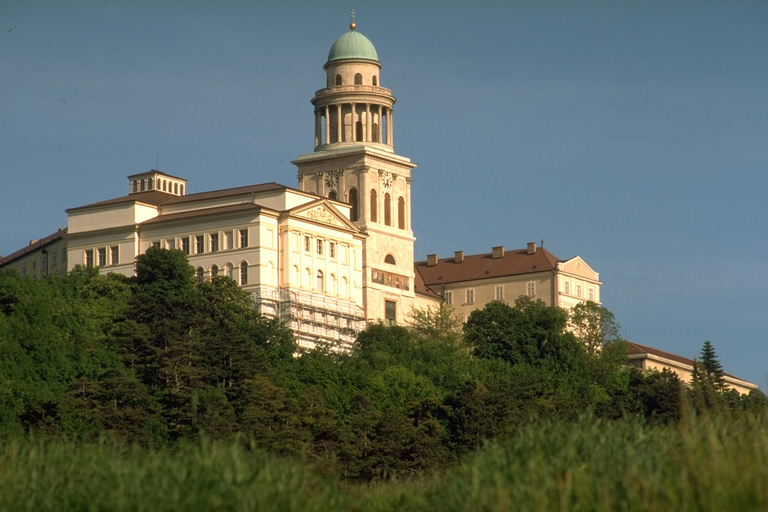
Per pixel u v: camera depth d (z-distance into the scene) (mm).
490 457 98750
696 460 89125
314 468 106500
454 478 99625
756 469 86375
